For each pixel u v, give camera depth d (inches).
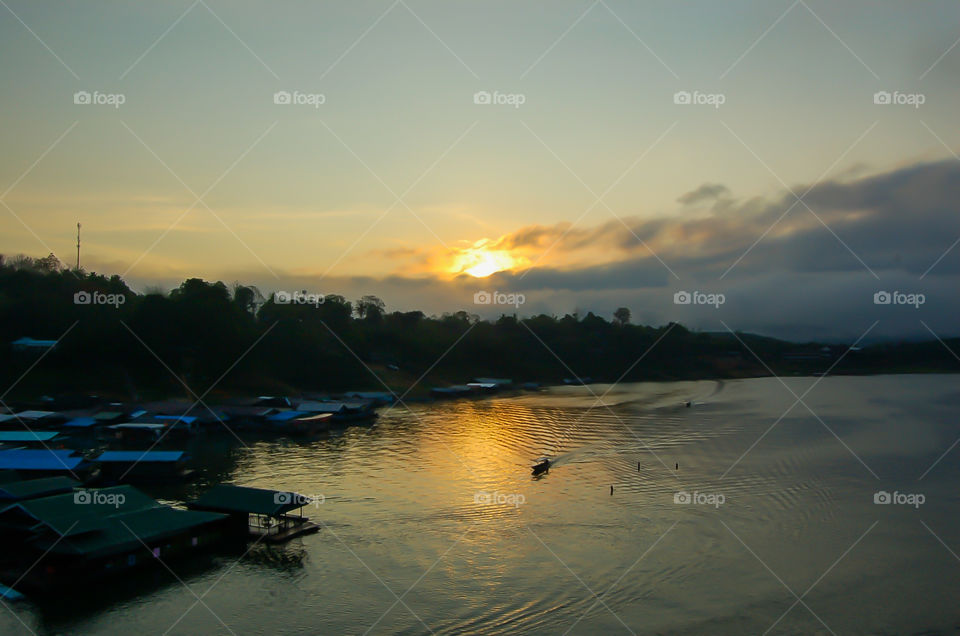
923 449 5354.3
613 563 3014.3
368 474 4606.3
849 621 2502.5
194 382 7465.6
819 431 6225.4
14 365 6968.5
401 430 6441.9
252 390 7657.5
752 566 2982.3
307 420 6259.8
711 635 2399.1
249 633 2375.7
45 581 2657.5
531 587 2773.1
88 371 7199.8
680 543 3250.5
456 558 3065.9
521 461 5019.7
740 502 3907.5
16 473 4020.7
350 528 3444.9
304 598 2645.2
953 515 3654.0
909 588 2763.3
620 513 3703.3
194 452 5344.5
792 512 3713.1
